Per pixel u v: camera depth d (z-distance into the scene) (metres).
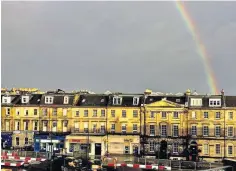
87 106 94.94
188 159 86.75
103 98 96.81
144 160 69.19
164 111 91.38
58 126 96.12
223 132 88.62
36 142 94.12
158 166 63.41
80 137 92.94
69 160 63.38
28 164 62.56
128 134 92.25
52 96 97.56
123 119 93.31
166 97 94.06
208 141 89.00
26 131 96.31
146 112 92.06
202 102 90.75
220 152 88.31
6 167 63.88
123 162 68.94
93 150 92.69
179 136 90.25
